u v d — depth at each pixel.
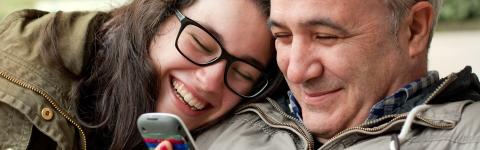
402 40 1.57
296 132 1.69
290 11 1.55
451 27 6.23
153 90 1.88
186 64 1.81
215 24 1.78
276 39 1.67
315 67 1.58
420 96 1.61
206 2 1.80
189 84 1.83
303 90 1.63
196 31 1.79
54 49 1.88
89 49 1.94
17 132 1.80
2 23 2.00
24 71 1.83
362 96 1.59
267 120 1.78
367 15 1.52
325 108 1.62
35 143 1.84
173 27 1.84
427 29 1.59
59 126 1.80
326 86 1.59
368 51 1.54
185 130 1.44
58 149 1.80
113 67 1.92
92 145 1.94
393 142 1.44
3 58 1.85
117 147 1.89
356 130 1.57
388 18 1.54
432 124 1.48
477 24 6.25
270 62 1.87
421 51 1.60
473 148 1.41
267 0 1.77
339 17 1.51
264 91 1.88
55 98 1.82
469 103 1.55
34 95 1.80
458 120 1.48
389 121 1.54
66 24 1.96
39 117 1.79
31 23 1.98
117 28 1.95
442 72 4.45
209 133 1.90
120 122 1.87
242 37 1.78
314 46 1.57
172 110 1.88
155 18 1.87
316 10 1.51
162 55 1.85
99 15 2.02
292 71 1.58
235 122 1.86
